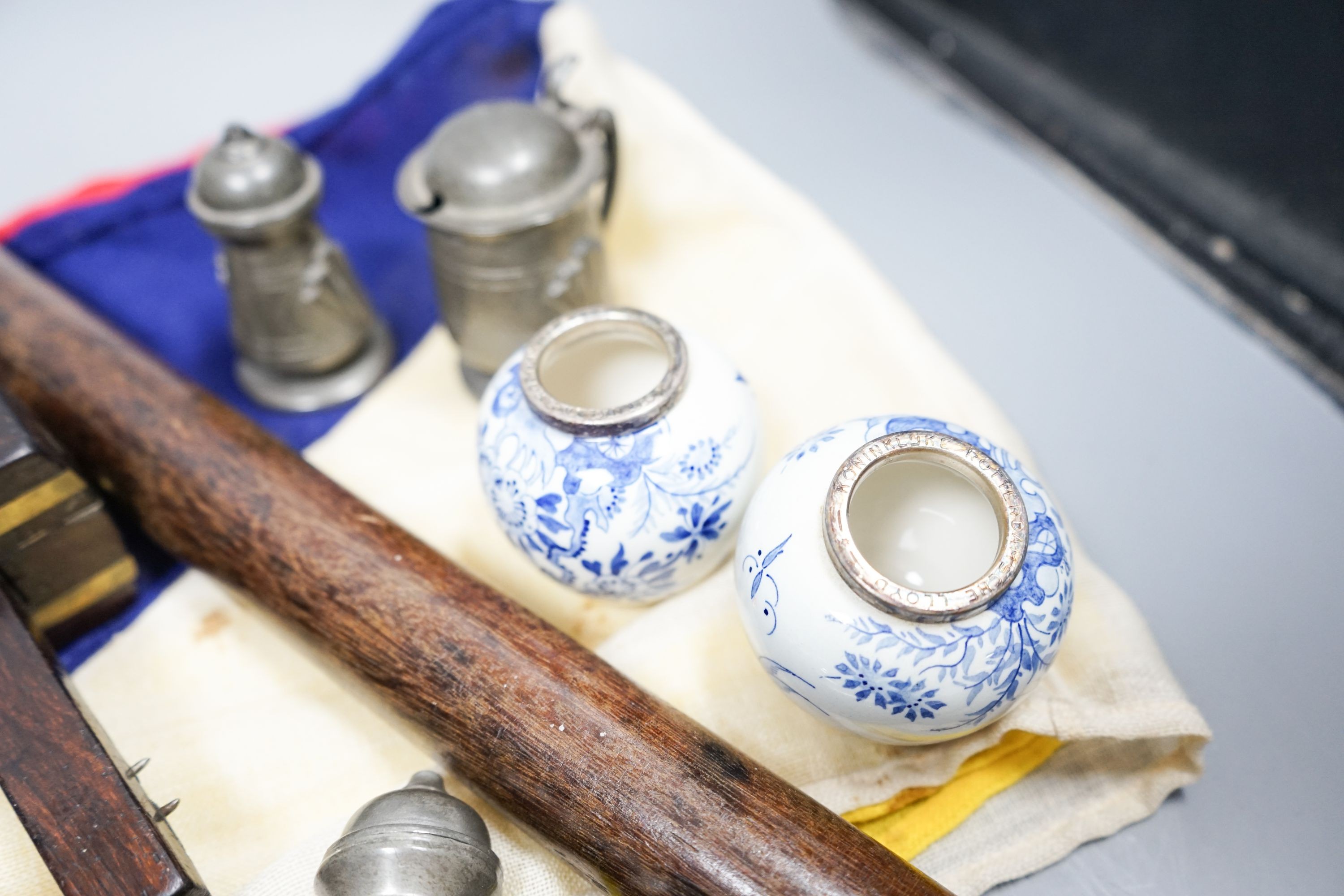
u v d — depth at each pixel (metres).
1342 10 0.48
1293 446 0.48
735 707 0.39
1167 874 0.38
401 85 0.58
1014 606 0.33
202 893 0.35
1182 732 0.37
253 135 0.45
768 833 0.34
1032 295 0.54
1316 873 0.38
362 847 0.33
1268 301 0.52
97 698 0.42
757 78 0.67
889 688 0.33
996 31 0.64
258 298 0.47
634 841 0.34
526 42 0.58
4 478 0.39
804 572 0.34
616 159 0.49
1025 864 0.38
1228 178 0.55
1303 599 0.44
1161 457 0.48
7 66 0.72
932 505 0.37
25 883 0.37
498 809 0.37
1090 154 0.59
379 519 0.40
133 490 0.43
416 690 0.37
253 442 0.42
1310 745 0.40
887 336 0.47
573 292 0.45
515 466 0.37
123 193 0.54
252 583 0.40
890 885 0.33
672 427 0.37
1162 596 0.44
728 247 0.51
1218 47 0.53
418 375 0.50
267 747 0.40
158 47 0.72
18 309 0.47
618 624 0.42
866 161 0.61
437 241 0.44
